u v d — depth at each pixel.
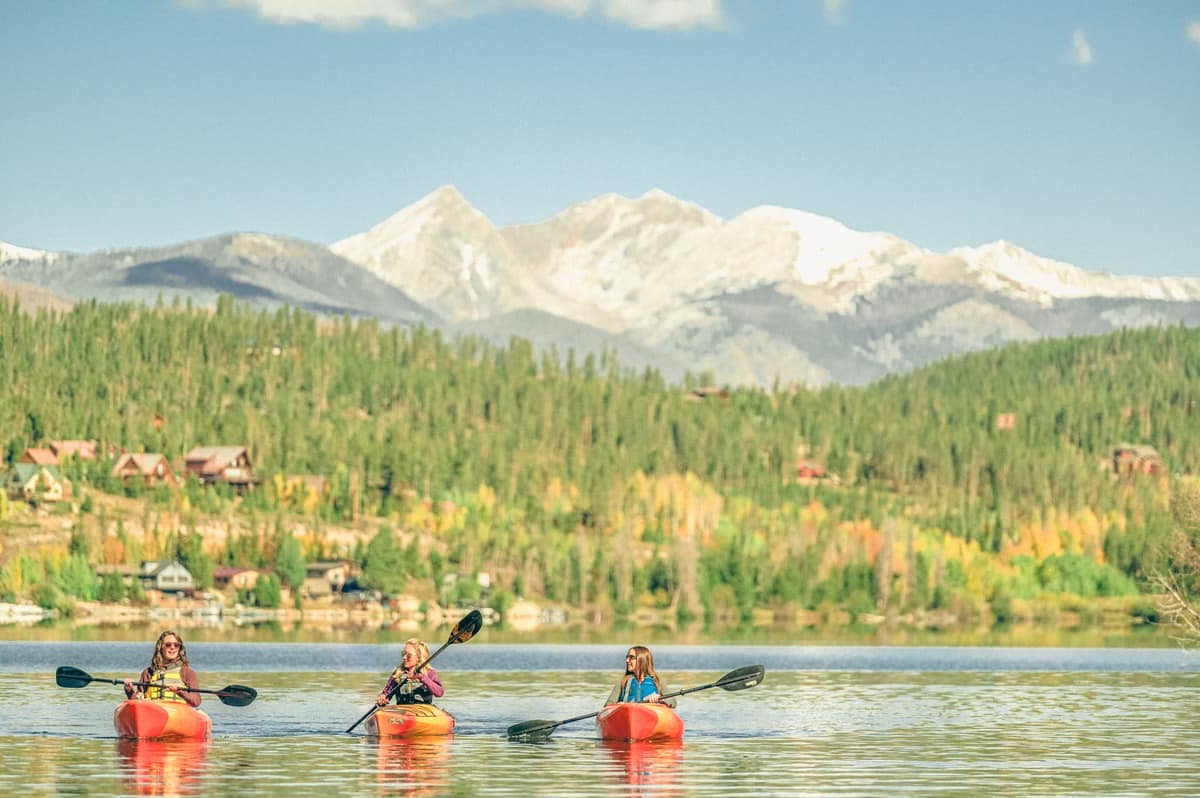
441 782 52.84
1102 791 51.12
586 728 73.06
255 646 197.62
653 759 60.09
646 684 68.94
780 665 157.62
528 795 49.78
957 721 79.00
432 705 69.19
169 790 50.19
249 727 72.50
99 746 62.97
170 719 64.06
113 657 159.12
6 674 119.62
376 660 156.50
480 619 68.81
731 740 68.19
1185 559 149.25
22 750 61.41
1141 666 153.62
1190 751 63.62
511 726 71.81
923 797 49.69
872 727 75.31
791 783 52.97
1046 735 70.75
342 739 66.62
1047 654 191.75
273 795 49.38
